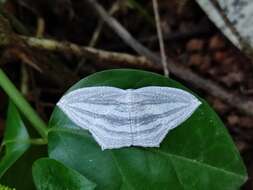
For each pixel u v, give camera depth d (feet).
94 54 0.71
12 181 0.60
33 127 0.63
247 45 0.68
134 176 0.56
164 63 0.70
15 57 0.72
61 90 0.74
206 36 0.76
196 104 0.53
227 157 0.56
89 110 0.54
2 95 0.73
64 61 0.76
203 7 0.70
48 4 0.76
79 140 0.56
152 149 0.56
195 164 0.56
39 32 0.75
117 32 0.72
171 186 0.56
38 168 0.54
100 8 0.72
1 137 0.73
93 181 0.56
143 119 0.54
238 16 0.68
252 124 0.72
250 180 0.71
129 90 0.54
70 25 0.77
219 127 0.56
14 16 0.74
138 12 0.77
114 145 0.55
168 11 0.77
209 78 0.75
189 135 0.56
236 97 0.71
